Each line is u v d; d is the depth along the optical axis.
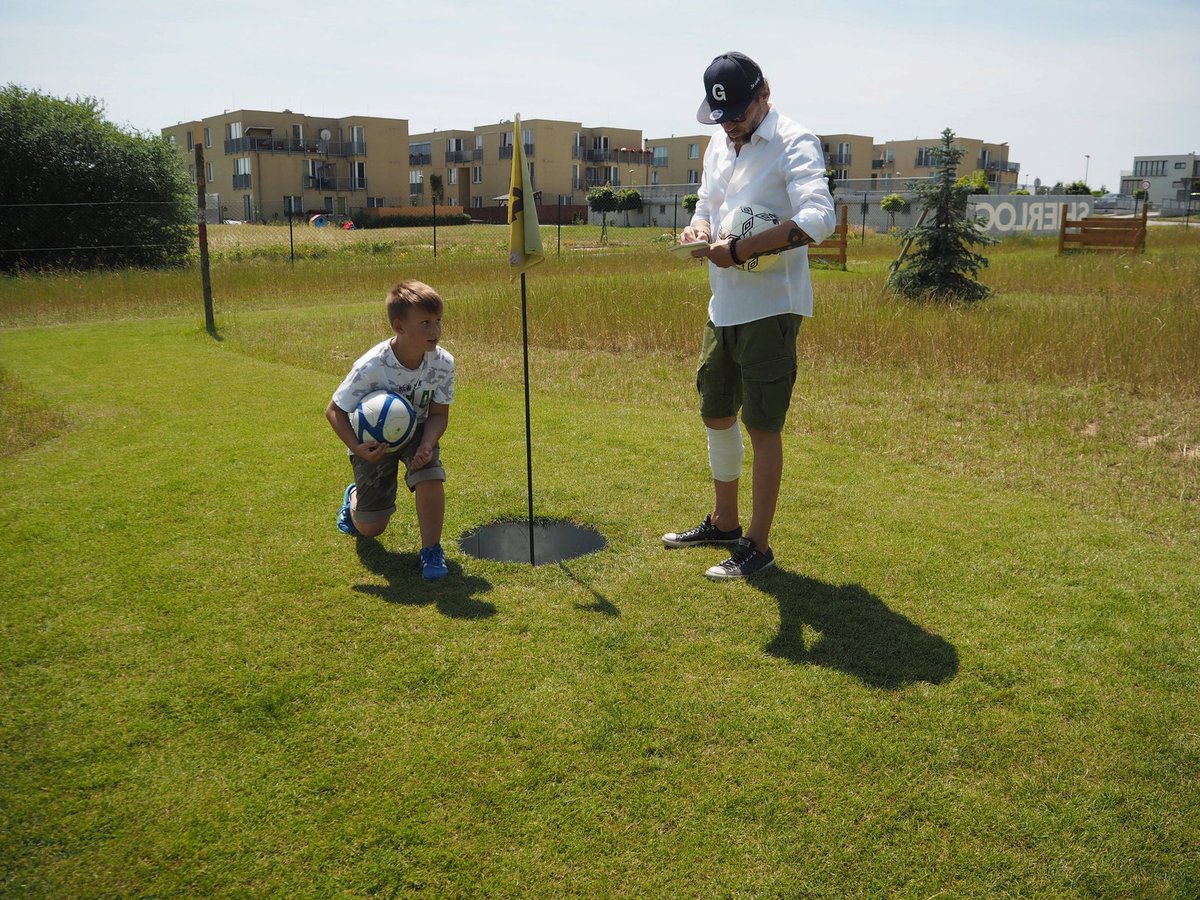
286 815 2.13
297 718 2.51
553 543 3.98
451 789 2.22
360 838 2.05
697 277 18.08
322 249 29.92
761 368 3.42
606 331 10.16
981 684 2.72
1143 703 2.62
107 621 3.09
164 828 2.08
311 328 11.55
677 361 8.99
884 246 29.61
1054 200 33.75
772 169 3.37
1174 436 5.70
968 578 3.51
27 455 5.25
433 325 3.38
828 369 8.18
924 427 6.03
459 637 3.00
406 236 43.81
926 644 2.97
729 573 3.51
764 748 2.39
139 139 24.78
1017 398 6.81
